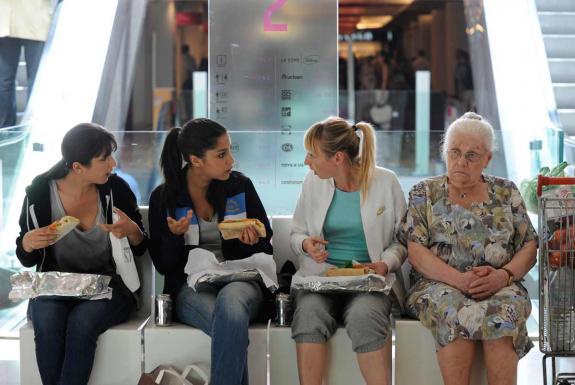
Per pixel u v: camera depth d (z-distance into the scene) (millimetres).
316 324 4387
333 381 4508
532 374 5520
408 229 4637
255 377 4559
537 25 9445
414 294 4531
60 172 4629
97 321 4438
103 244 4680
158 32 19062
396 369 4488
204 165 4664
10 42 8453
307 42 7277
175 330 4535
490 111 11906
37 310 4445
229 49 7297
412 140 6008
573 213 4309
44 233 4383
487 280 4367
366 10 19953
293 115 7328
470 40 12680
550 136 6082
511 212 4602
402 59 19906
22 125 6656
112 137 4590
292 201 6031
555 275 4352
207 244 4777
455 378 4305
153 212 4734
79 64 8828
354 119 12750
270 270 4676
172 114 18469
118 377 4523
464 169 4523
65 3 8727
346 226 4770
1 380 5398
